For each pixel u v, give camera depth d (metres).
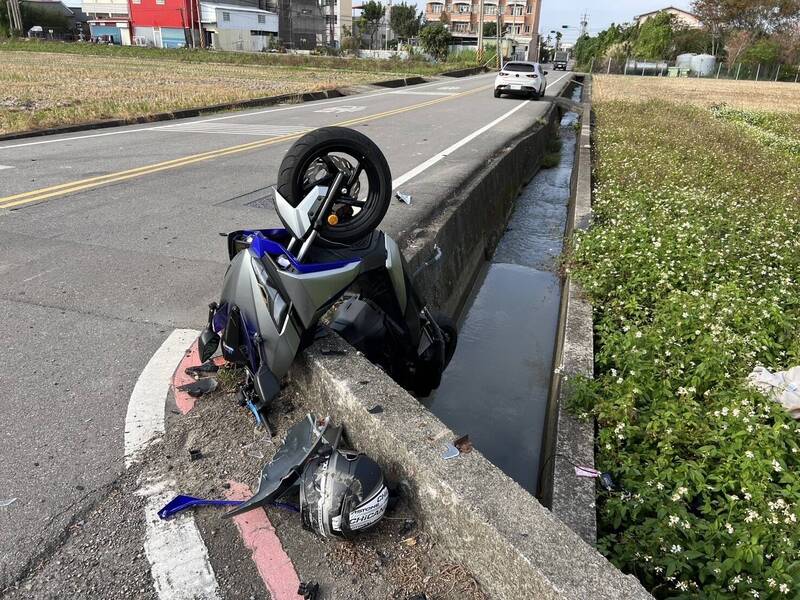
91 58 43.31
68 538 2.40
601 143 13.36
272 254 3.15
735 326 4.41
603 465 3.19
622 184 9.29
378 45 88.69
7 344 3.87
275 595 2.19
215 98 19.12
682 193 8.12
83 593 2.17
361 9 105.62
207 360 3.64
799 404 3.45
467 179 9.09
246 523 2.50
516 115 18.56
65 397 3.32
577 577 1.93
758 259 5.87
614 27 93.19
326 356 3.19
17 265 5.16
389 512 2.52
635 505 2.79
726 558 2.55
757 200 8.76
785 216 7.39
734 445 3.10
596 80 47.88
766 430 3.18
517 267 8.73
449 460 2.43
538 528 2.11
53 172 8.66
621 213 7.31
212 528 2.47
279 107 19.28
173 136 12.47
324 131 3.25
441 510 2.33
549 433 3.99
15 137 11.64
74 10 89.12
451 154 11.30
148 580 2.23
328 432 2.61
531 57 99.19
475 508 2.19
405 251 5.67
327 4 90.69
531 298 7.60
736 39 70.12
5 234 5.91
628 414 3.46
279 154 10.60
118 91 20.55
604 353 4.23
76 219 6.50
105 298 4.60
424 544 2.41
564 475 3.07
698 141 13.70
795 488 2.82
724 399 3.55
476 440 4.69
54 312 4.34
